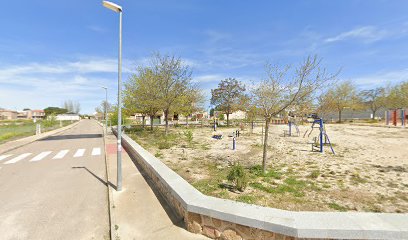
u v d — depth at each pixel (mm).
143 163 9164
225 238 3953
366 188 6082
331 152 11930
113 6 6484
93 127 45812
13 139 22359
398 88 41594
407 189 6000
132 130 27469
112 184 7320
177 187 5254
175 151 12477
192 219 4340
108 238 4434
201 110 34875
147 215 5109
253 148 13555
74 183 7777
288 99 7406
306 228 3305
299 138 18891
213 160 10008
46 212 5527
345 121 45219
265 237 3578
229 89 34844
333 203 5078
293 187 6164
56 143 19344
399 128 27953
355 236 3242
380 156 10633
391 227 3281
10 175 8891
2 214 5434
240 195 5492
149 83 19703
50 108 115312
